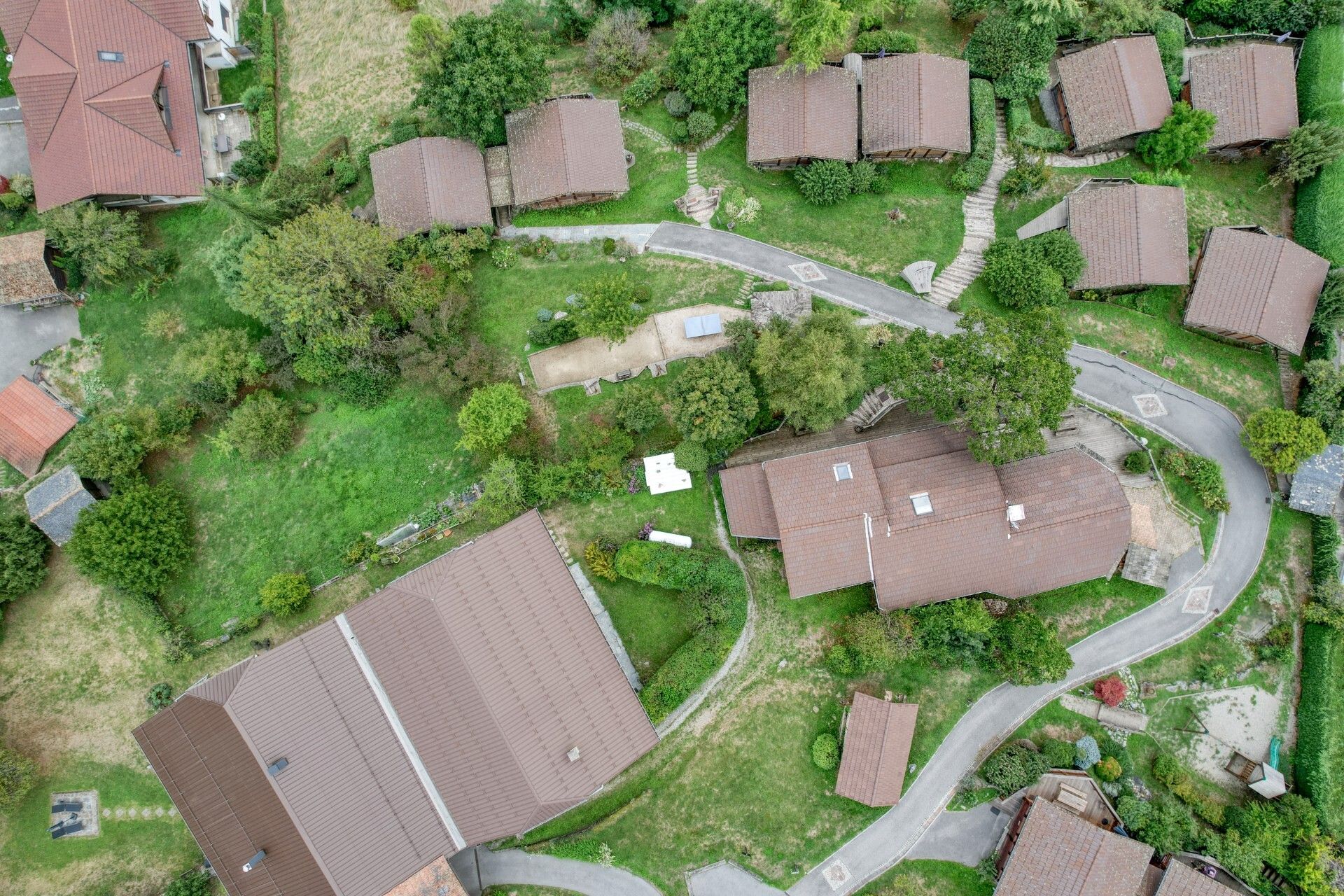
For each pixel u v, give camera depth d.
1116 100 48.56
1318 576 43.31
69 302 50.94
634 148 51.84
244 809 39.06
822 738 43.16
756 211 50.19
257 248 44.72
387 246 45.84
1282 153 48.38
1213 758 42.94
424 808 39.81
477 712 38.69
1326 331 45.16
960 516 41.94
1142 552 44.12
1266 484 45.47
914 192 50.94
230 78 54.72
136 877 44.84
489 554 40.59
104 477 46.56
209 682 40.09
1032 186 49.34
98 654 47.00
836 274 49.47
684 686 42.78
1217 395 46.97
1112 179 48.34
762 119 49.28
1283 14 50.31
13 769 43.94
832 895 42.91
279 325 47.09
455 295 48.09
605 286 44.44
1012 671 42.25
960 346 40.31
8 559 45.25
